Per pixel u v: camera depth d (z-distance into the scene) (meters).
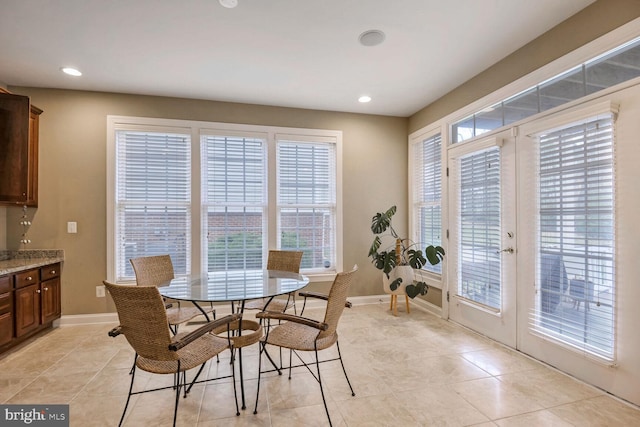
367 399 1.98
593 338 2.05
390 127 4.28
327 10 2.12
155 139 3.56
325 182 4.09
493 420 1.77
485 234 2.95
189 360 1.68
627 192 1.87
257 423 1.75
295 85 3.30
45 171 3.27
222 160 3.74
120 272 3.47
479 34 2.41
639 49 1.83
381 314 3.70
